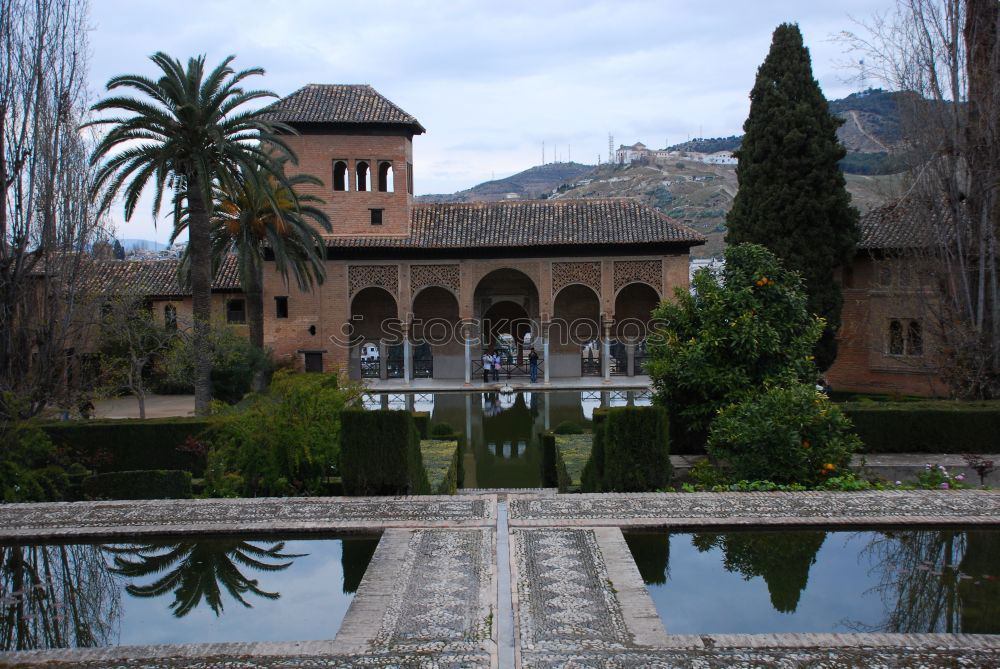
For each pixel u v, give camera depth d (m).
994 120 15.59
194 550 8.29
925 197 16.59
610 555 7.48
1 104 13.06
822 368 21.95
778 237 21.72
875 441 13.00
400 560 7.41
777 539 8.21
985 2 15.84
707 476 10.66
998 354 15.49
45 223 13.40
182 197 19.55
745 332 11.78
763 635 5.89
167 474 10.45
